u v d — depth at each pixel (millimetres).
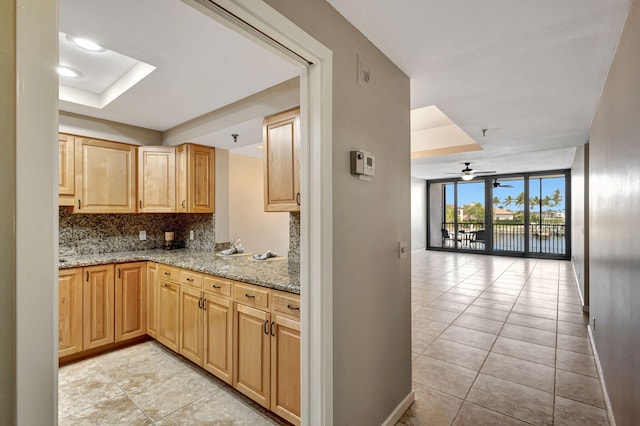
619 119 1757
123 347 3047
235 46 1745
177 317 2756
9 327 602
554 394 2234
